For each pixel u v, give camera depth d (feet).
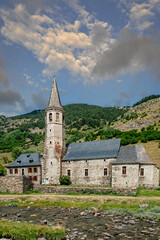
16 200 132.26
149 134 331.98
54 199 128.16
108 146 177.47
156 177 152.87
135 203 108.78
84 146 190.39
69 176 177.58
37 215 96.27
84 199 123.13
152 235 66.08
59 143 189.06
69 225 78.43
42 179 185.37
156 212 92.73
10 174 204.13
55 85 204.74
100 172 165.89
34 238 63.72
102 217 90.33
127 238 63.72
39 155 208.85
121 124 533.14
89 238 63.87
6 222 77.51
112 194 136.15
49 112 192.44
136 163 150.20
